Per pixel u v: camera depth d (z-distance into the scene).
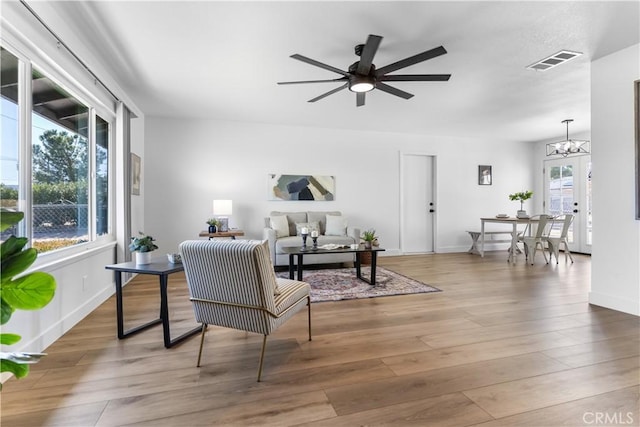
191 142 5.08
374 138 5.98
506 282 3.91
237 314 1.82
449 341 2.22
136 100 4.13
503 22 2.36
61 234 2.56
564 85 3.62
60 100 2.53
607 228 2.91
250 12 2.23
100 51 2.78
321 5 2.15
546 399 1.55
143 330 2.41
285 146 5.50
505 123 5.36
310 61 2.37
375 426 1.37
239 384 1.69
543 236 5.45
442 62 3.02
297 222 5.27
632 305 2.73
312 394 1.60
